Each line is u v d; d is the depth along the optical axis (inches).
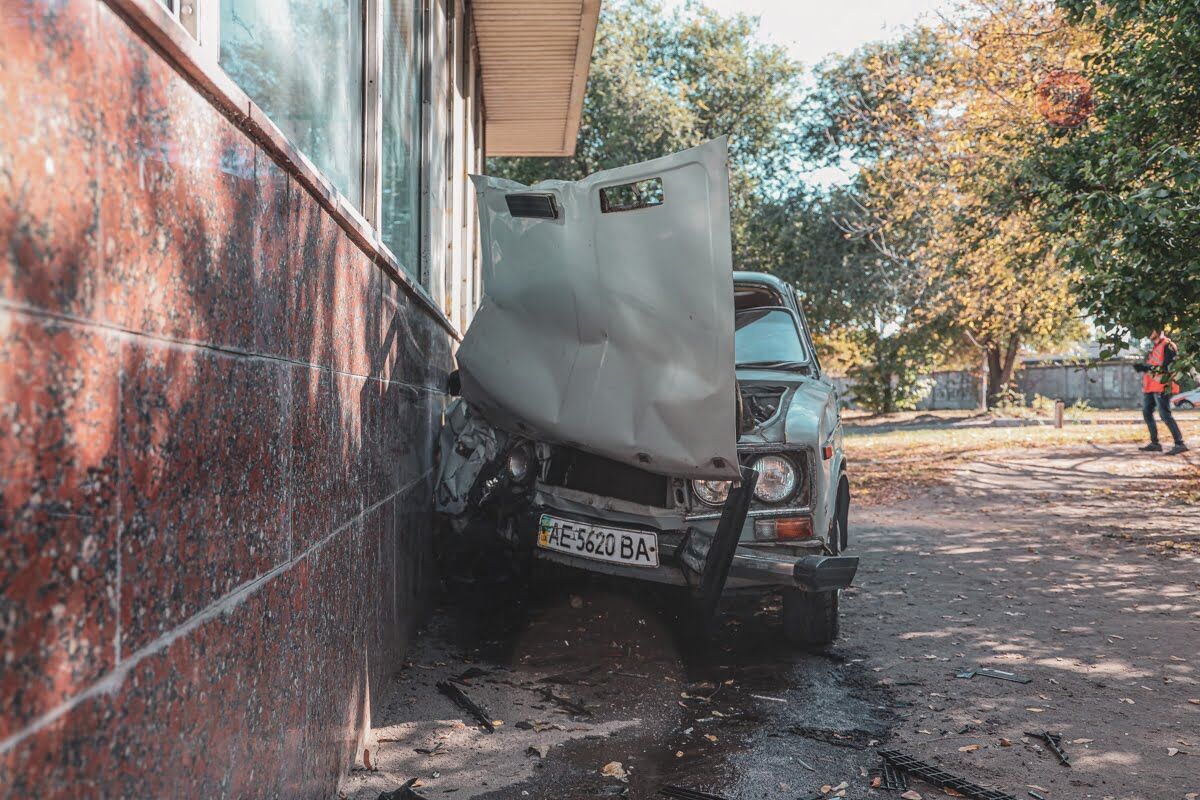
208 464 67.6
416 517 190.1
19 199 42.8
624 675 172.1
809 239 1250.6
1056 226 324.5
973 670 177.8
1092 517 385.4
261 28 94.2
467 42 379.2
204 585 66.4
